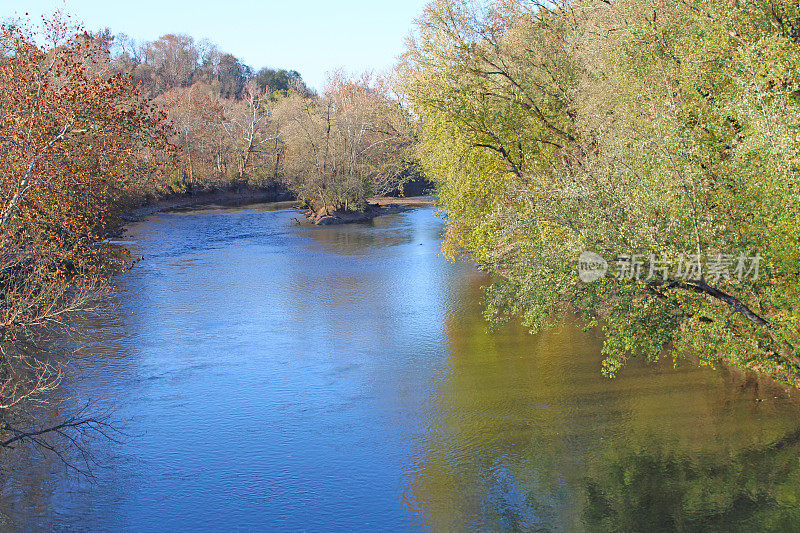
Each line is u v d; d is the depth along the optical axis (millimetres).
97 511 12406
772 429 14797
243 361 20656
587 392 17594
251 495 13031
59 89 18719
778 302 13445
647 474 13438
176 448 14961
